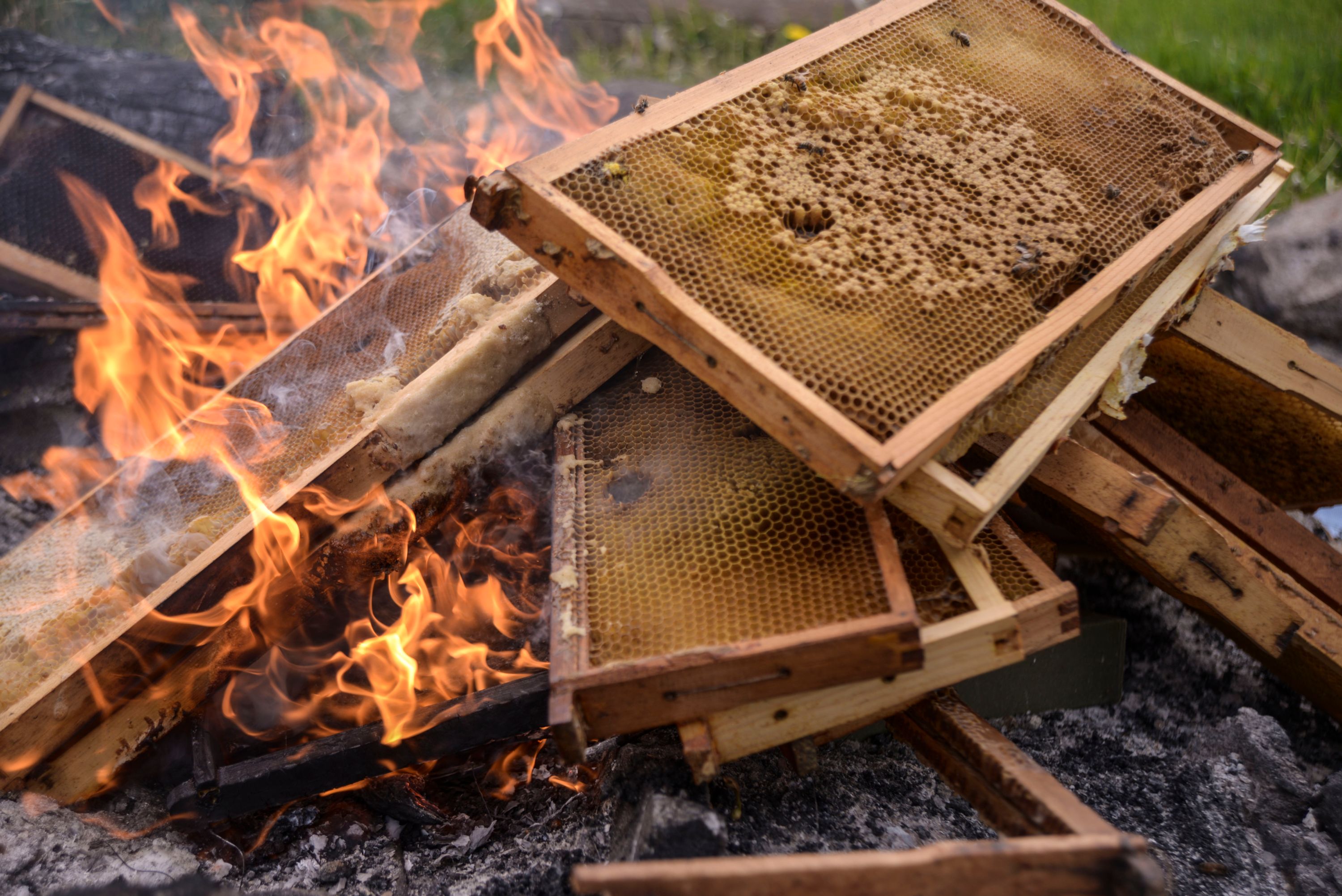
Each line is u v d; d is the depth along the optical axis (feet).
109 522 9.57
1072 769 8.82
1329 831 7.93
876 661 6.32
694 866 5.08
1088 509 7.80
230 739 8.77
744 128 7.98
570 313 8.87
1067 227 7.91
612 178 7.13
